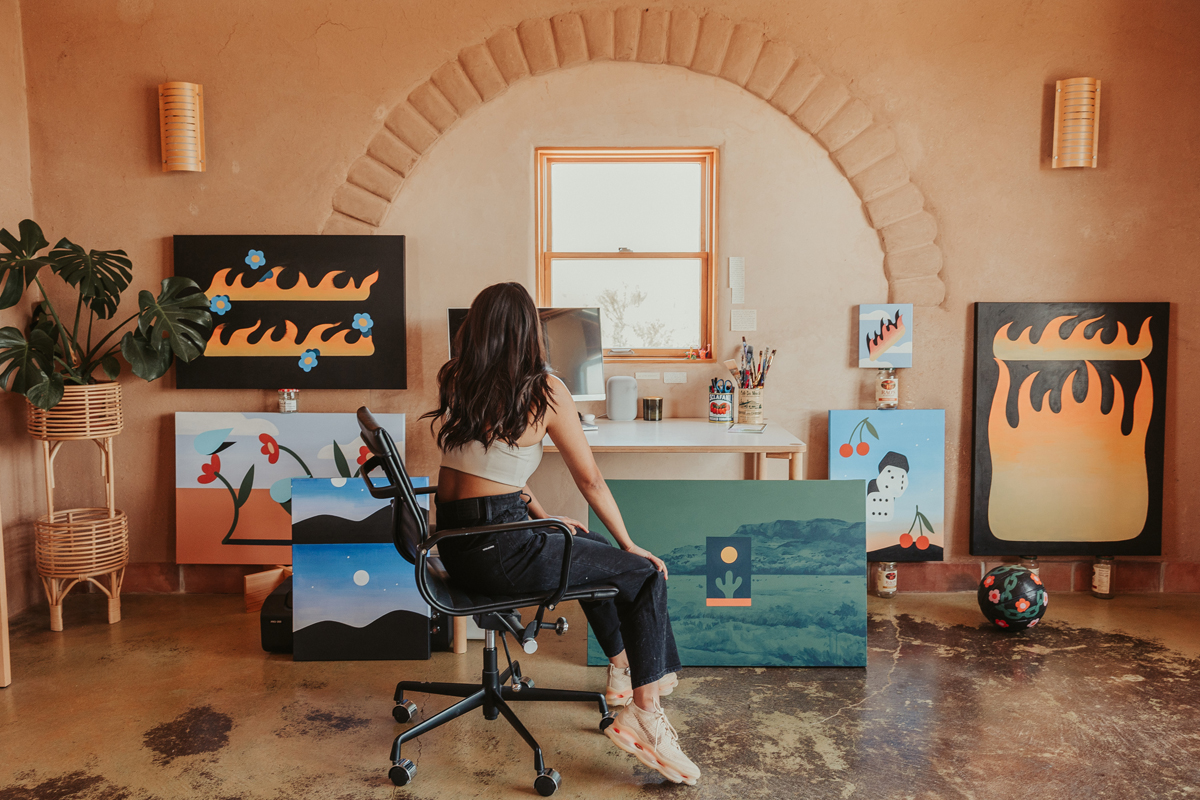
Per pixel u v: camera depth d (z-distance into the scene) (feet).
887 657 9.23
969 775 6.68
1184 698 8.13
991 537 11.72
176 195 11.57
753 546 8.92
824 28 11.34
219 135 11.50
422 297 11.75
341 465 11.64
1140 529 11.59
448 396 6.58
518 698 7.54
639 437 10.09
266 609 9.43
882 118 11.43
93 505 11.84
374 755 7.10
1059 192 11.44
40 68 11.36
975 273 11.59
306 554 9.21
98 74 11.39
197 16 11.35
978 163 11.44
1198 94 11.21
